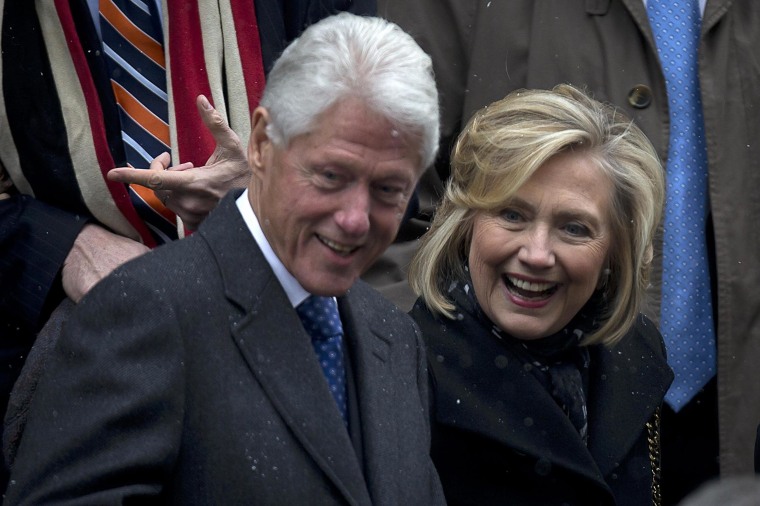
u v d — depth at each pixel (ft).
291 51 23.07
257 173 23.85
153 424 22.27
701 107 42.16
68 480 21.93
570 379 31.78
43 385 23.29
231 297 23.43
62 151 35.35
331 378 24.77
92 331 23.00
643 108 41.83
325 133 22.29
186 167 33.63
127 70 36.55
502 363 31.35
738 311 41.34
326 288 23.39
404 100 22.00
